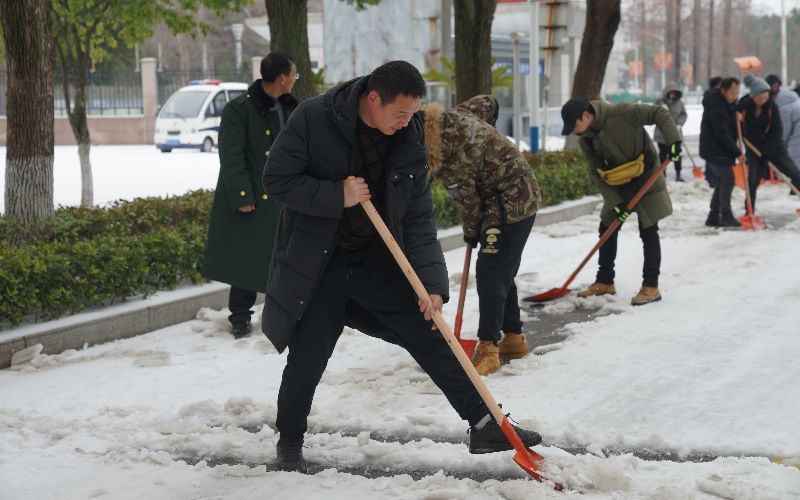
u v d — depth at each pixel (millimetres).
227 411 4500
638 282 7457
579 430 4004
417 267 3492
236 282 5969
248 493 3510
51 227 7156
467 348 5168
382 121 3213
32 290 5652
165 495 3510
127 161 24859
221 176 5992
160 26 53281
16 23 7035
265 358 5523
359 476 3625
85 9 13562
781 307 6348
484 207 5070
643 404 4414
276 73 5980
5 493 3535
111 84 35469
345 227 3494
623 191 6723
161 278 6895
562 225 10812
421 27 15766
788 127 13672
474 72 12219
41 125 7215
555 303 6820
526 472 3592
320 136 3348
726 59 79625
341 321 3619
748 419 4125
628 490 3365
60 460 3869
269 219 5996
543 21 15742
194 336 6133
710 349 5359
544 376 4957
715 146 10258
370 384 4910
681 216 11469
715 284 7238
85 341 5816
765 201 12844
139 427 4266
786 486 3357
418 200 3531
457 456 3775
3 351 5328
